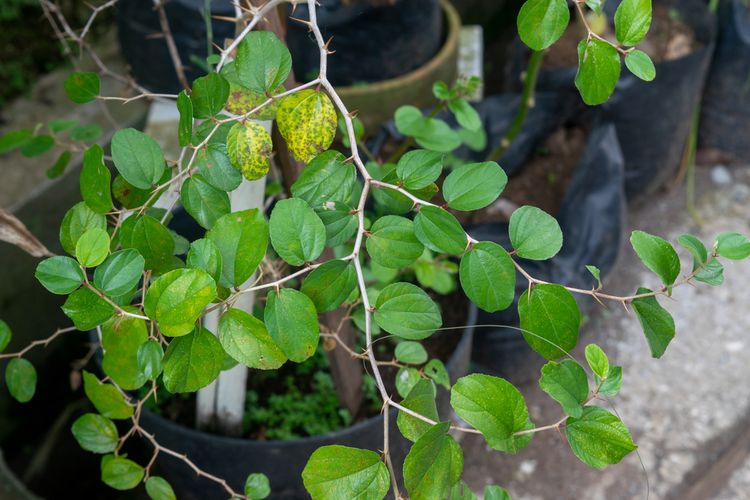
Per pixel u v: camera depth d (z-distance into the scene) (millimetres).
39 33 2217
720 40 2273
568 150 2123
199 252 828
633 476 1853
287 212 831
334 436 1263
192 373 837
